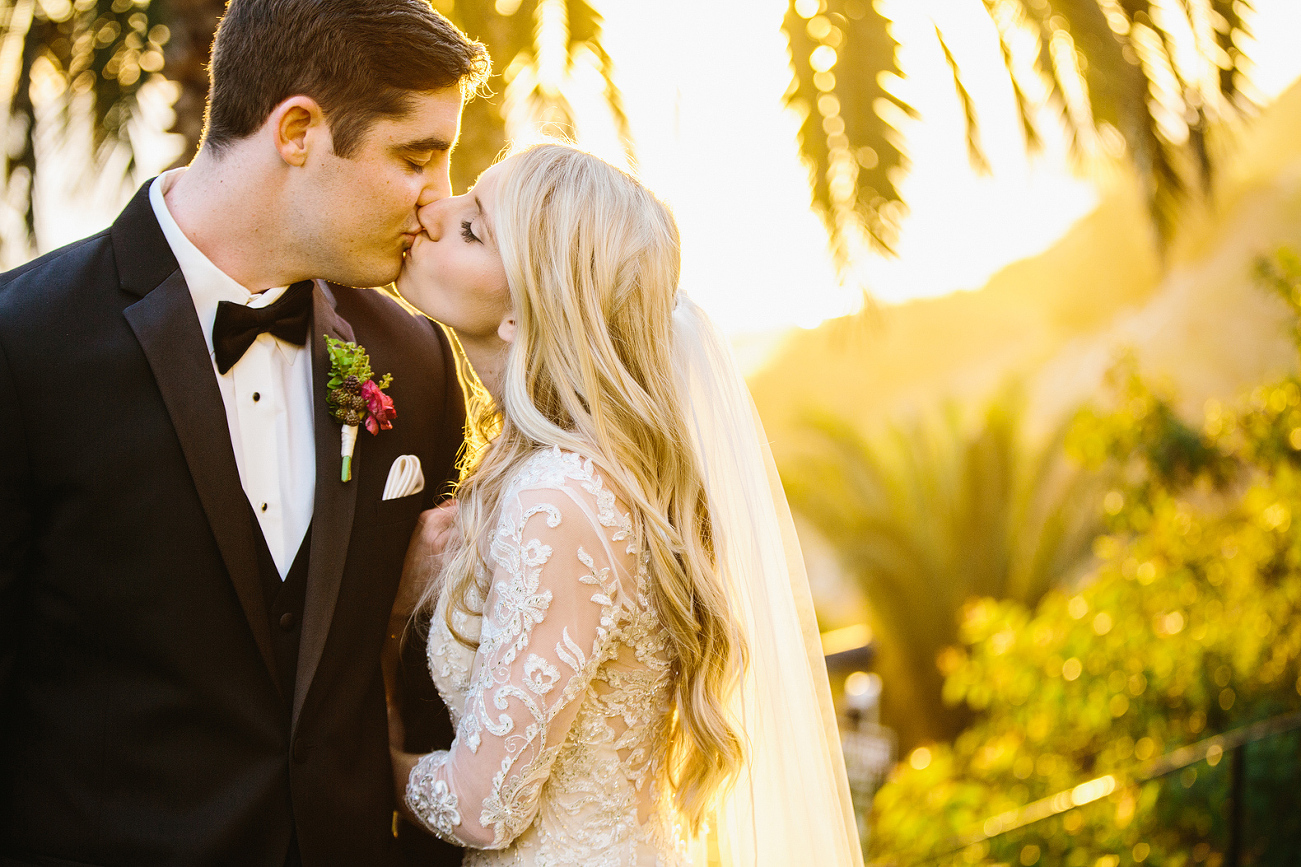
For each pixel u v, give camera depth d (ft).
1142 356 48.52
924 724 31.01
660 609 5.37
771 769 6.06
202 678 4.86
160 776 4.84
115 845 4.79
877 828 17.80
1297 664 16.07
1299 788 13.30
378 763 5.49
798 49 10.85
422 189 5.26
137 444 4.70
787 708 6.06
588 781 5.35
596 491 5.06
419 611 5.79
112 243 4.98
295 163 4.87
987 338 58.44
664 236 5.53
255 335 5.08
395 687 5.94
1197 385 45.78
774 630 6.07
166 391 4.73
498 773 4.97
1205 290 48.75
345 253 5.12
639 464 5.28
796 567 6.40
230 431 5.10
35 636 4.80
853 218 11.16
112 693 4.83
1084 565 29.19
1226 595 17.03
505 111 10.59
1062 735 17.16
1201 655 16.26
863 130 10.86
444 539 5.81
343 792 5.24
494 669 4.98
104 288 4.85
